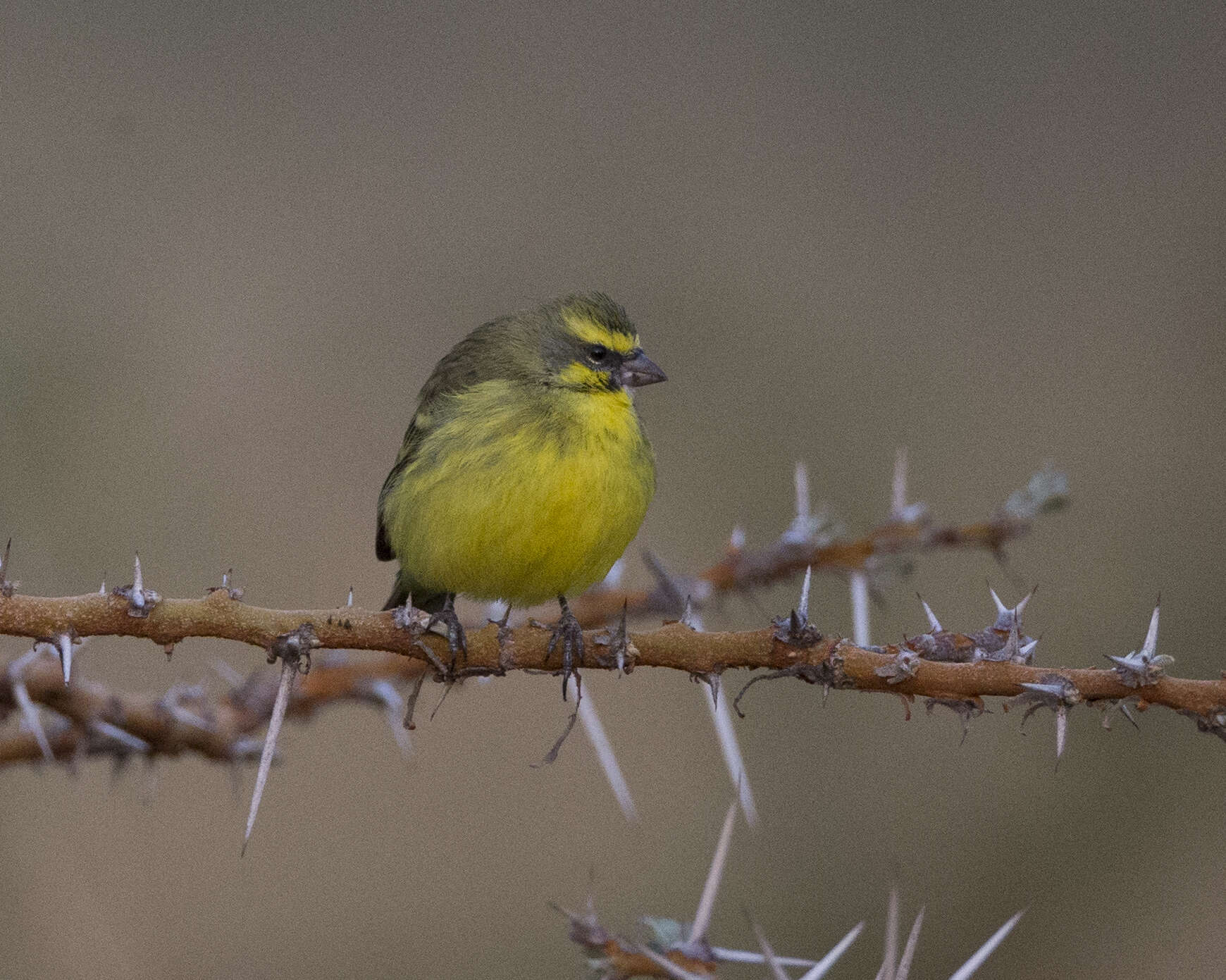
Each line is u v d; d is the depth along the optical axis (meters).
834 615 13.34
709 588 7.71
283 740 10.84
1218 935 11.91
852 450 14.83
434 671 6.81
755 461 14.76
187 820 11.86
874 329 15.52
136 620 6.00
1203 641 13.61
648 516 14.22
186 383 14.14
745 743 13.14
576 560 9.23
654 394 15.11
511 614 9.91
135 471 13.35
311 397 14.45
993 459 14.72
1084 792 12.62
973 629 13.63
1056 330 15.52
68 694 6.93
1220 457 14.57
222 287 14.85
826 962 5.36
